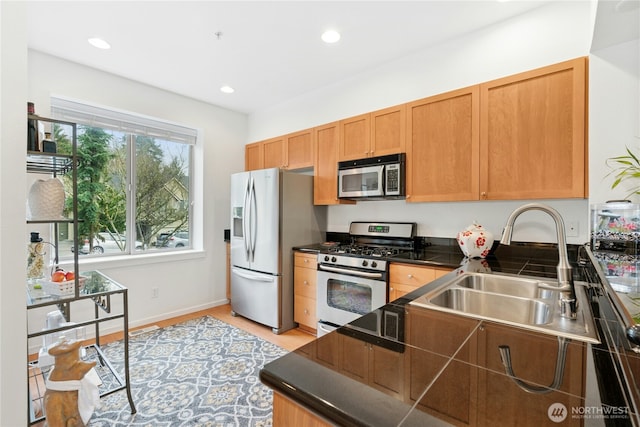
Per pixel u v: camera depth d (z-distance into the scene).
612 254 1.52
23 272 1.15
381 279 2.42
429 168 2.45
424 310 1.01
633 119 1.68
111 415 1.78
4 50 1.08
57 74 2.66
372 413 0.48
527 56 2.13
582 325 0.84
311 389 0.56
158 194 3.54
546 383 0.55
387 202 3.04
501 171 2.11
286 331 3.09
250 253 3.30
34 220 1.55
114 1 1.95
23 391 1.15
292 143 3.52
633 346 0.69
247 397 1.96
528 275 1.58
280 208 3.07
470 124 2.25
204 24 2.21
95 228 3.08
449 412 0.47
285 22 2.21
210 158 3.81
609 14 1.45
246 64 2.82
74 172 1.65
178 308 3.50
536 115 1.98
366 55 2.69
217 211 3.88
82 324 1.66
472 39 2.37
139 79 3.11
